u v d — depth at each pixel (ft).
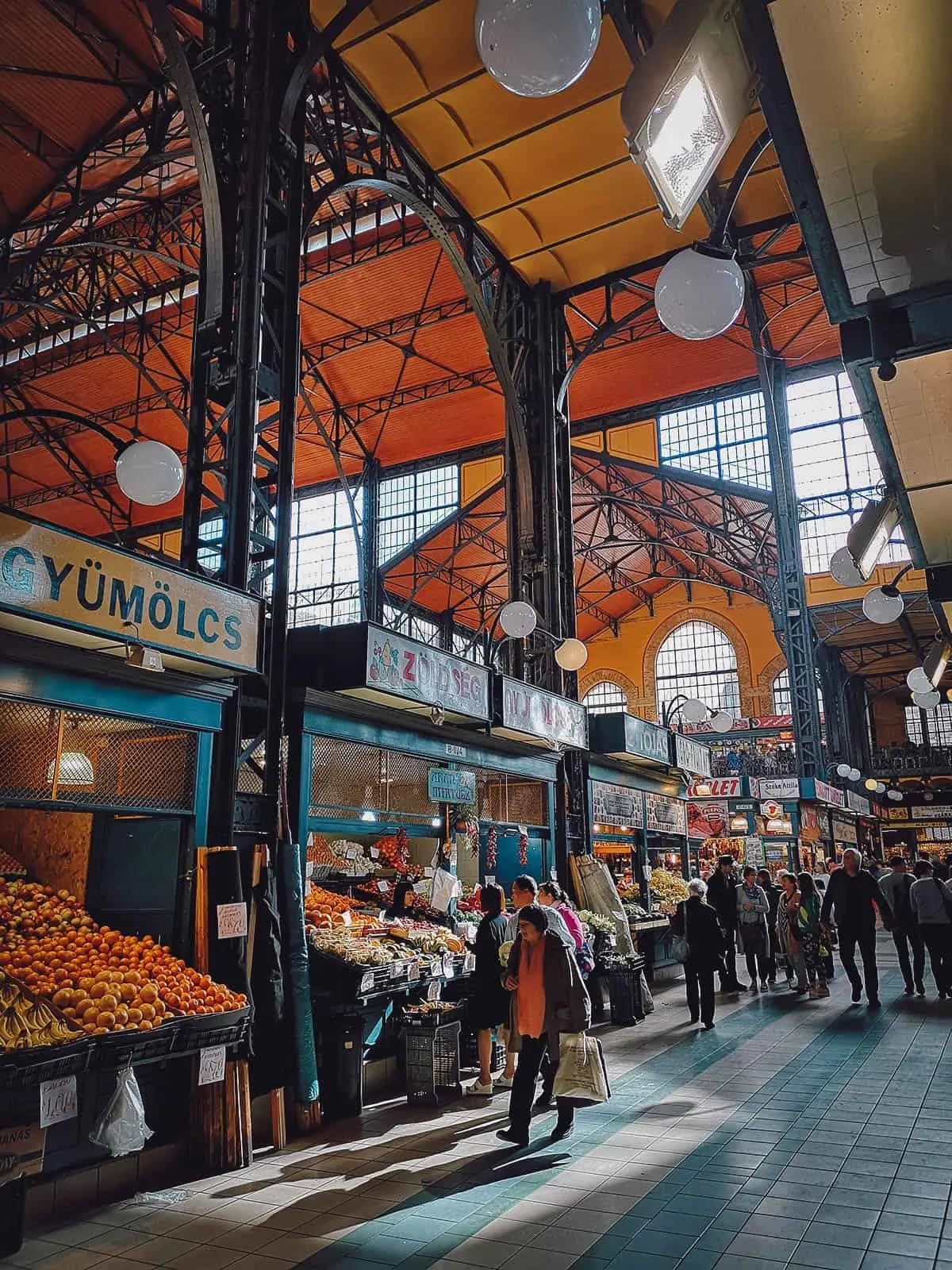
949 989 32.91
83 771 16.48
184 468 21.56
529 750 33.55
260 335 22.03
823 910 33.50
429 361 70.90
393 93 31.86
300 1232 13.00
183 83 22.27
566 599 40.06
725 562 84.58
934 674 33.76
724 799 74.74
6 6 35.83
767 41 8.87
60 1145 14.29
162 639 17.03
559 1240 12.41
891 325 12.60
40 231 56.34
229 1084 16.29
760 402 76.64
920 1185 14.05
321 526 89.10
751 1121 17.88
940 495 17.43
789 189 10.70
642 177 34.99
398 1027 22.11
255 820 19.84
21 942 15.93
